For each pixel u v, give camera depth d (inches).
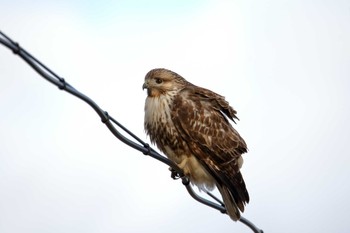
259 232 496.7
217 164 494.6
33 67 306.5
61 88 323.9
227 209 487.2
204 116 498.0
